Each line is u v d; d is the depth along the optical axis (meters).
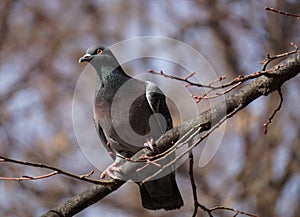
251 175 14.95
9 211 14.48
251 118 15.18
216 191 14.59
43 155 14.99
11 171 14.73
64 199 14.64
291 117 15.28
